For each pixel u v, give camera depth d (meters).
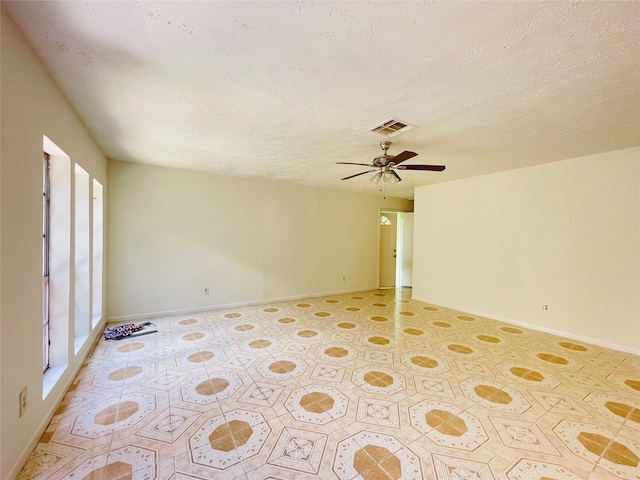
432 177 5.20
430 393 2.54
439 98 2.22
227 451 1.83
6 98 1.44
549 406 2.36
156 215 4.67
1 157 1.41
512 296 4.62
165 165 4.58
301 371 2.93
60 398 2.31
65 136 2.30
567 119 2.60
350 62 1.78
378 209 7.48
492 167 4.43
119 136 3.18
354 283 7.13
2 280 1.43
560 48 1.61
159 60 1.78
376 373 2.90
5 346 1.47
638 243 3.43
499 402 2.41
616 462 1.77
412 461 1.76
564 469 1.71
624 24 1.41
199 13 1.39
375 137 3.10
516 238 4.57
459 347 3.61
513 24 1.43
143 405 2.31
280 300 6.01
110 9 1.37
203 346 3.56
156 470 1.67
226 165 4.50
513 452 1.85
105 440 1.91
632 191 3.47
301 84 2.04
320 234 6.54
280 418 2.16
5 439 1.48
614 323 3.60
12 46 1.48
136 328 4.09
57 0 1.31
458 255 5.44
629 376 2.88
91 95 2.24
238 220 5.45
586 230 3.83
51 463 1.71
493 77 1.92
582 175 3.86
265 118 2.63
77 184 3.06
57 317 2.45
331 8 1.34
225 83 2.04
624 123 2.68
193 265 5.02
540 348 3.60
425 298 6.06
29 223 1.70
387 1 1.29
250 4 1.32
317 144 3.36
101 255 3.96
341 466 1.72
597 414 2.26
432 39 1.55
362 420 2.15
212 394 2.48
